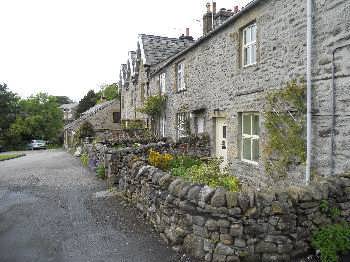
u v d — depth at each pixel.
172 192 5.31
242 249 4.54
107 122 36.19
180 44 22.72
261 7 8.25
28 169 16.11
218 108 10.96
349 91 5.68
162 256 4.94
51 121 50.97
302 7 6.79
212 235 4.66
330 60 6.07
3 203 8.72
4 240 5.87
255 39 8.95
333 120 6.02
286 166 7.32
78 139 29.86
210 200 4.68
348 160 5.72
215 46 11.11
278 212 4.54
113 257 4.97
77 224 6.61
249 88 8.93
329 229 4.67
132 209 7.54
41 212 7.62
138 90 24.84
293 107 7.04
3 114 45.69
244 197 4.59
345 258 4.51
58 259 4.99
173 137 16.00
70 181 11.84
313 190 4.81
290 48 7.18
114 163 10.42
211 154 11.59
